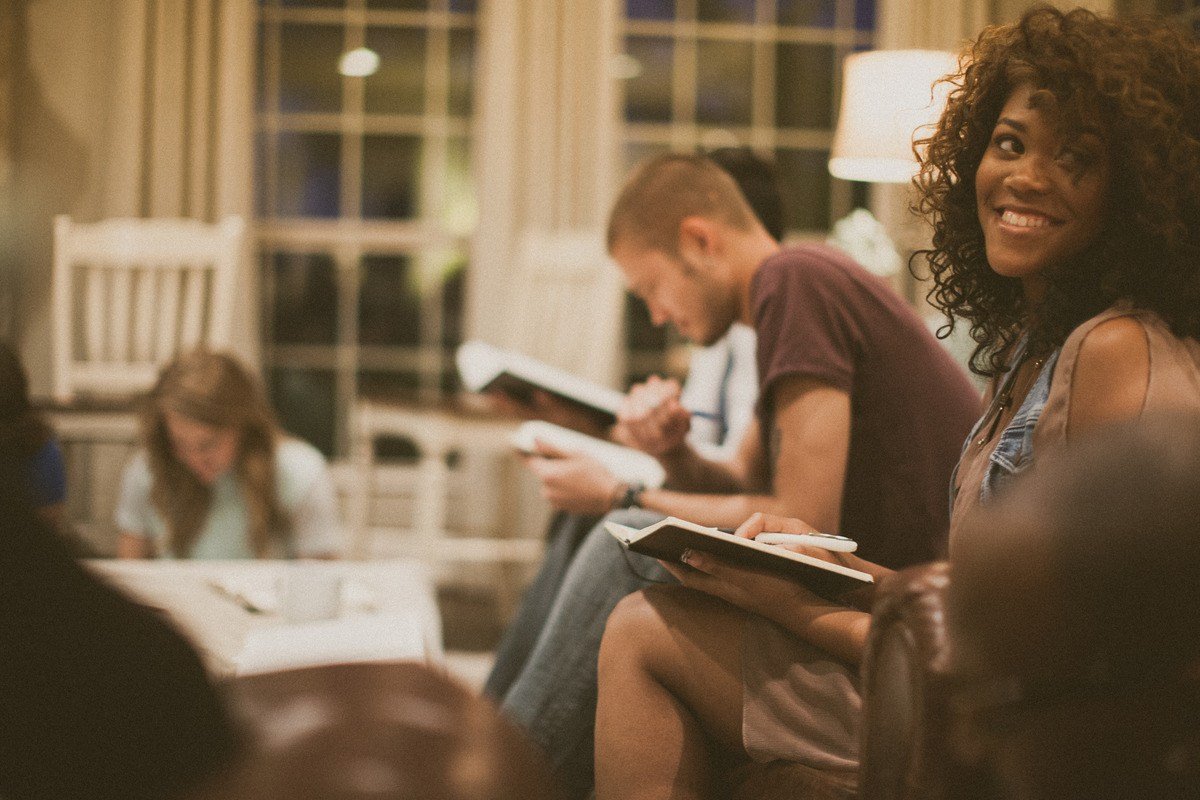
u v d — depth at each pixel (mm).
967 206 1497
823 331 1935
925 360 1995
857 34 5562
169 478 3031
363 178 5539
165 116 5184
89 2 5117
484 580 5184
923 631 835
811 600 1323
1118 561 500
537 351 5012
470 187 5535
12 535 493
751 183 2629
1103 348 1208
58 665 482
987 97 1407
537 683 1745
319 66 5492
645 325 5504
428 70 5504
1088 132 1276
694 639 1367
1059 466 530
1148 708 551
